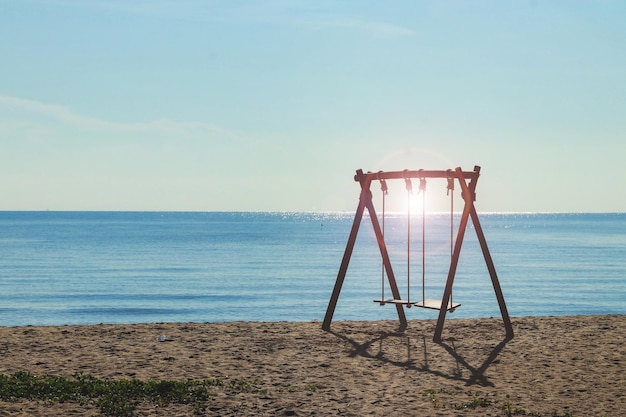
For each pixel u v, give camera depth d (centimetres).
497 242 11838
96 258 7625
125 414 763
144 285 4919
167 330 1338
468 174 1259
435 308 1246
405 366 1028
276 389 882
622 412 782
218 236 13775
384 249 1388
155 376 954
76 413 765
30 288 4709
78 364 1026
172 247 9850
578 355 1095
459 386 905
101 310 3656
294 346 1179
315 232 16425
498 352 1124
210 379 936
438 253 8919
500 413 776
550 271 6109
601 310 3609
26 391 841
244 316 3409
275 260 7456
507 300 4025
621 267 6575
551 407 803
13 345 1170
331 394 860
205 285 4922
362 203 1376
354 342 1218
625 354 1101
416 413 774
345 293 4384
